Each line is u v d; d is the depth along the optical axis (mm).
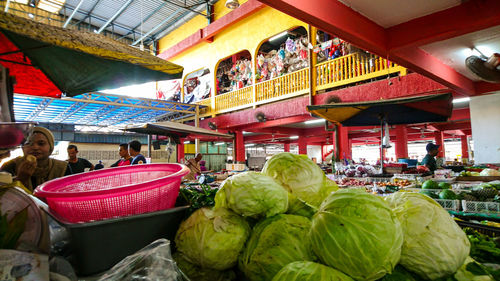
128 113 12125
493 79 4609
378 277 738
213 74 13617
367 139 25141
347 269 740
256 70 11836
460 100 8484
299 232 920
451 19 3879
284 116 10203
